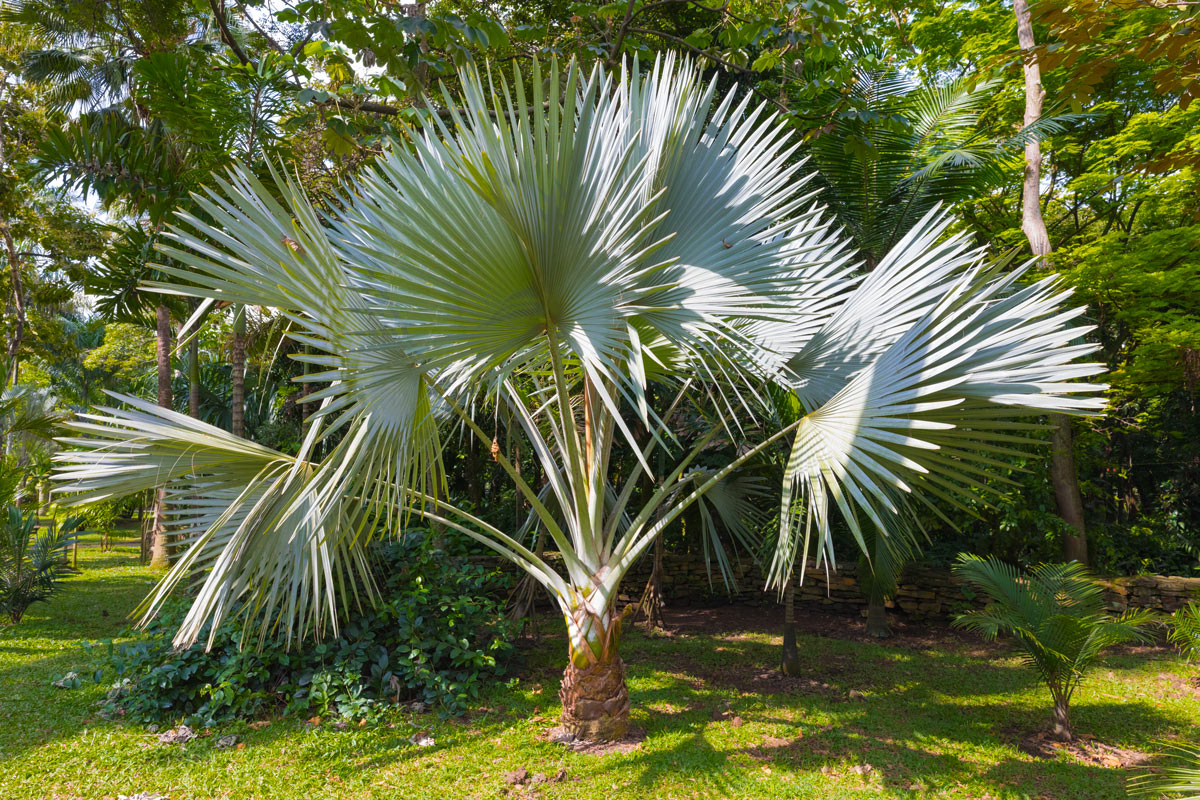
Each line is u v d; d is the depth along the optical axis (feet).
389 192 11.24
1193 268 27.09
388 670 18.81
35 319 52.11
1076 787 14.24
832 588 32.40
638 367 10.09
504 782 14.08
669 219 13.85
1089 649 16.01
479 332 11.52
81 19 32.48
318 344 11.65
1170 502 36.24
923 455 11.96
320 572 17.21
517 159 10.64
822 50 22.61
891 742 16.48
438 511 25.27
